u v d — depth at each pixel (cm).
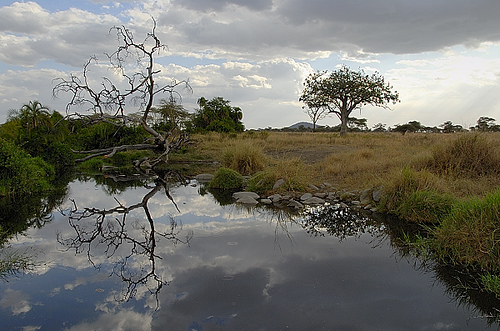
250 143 1409
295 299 377
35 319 344
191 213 794
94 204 920
